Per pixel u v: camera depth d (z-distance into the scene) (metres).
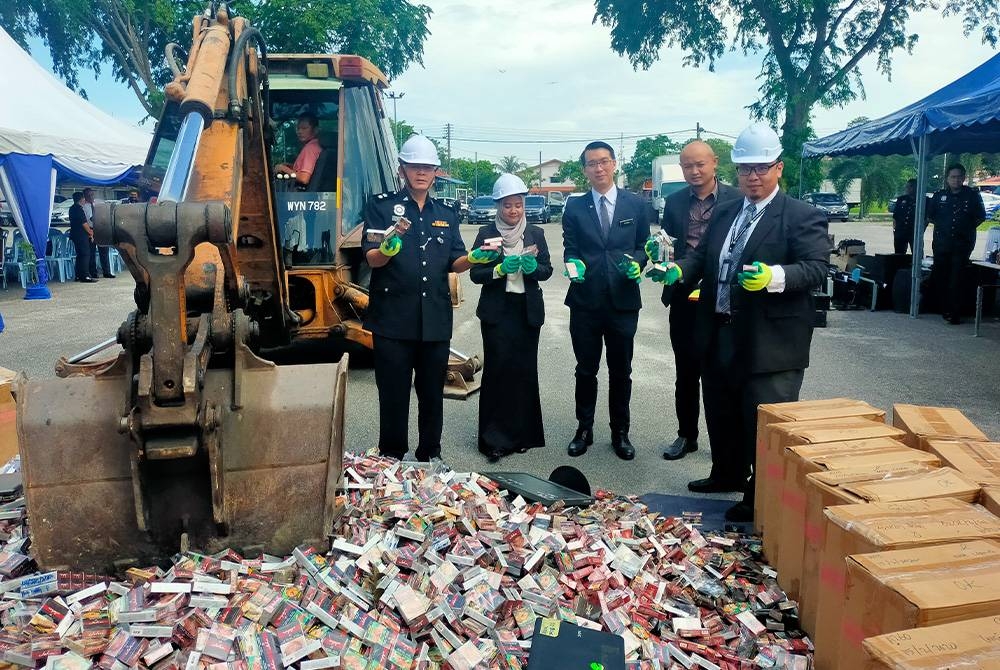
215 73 3.24
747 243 3.68
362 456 3.68
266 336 4.90
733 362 3.76
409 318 3.99
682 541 3.22
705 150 4.44
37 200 11.53
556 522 3.03
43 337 8.91
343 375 2.70
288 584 2.39
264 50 3.93
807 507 2.65
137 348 2.42
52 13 23.80
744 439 4.08
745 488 4.01
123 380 2.53
